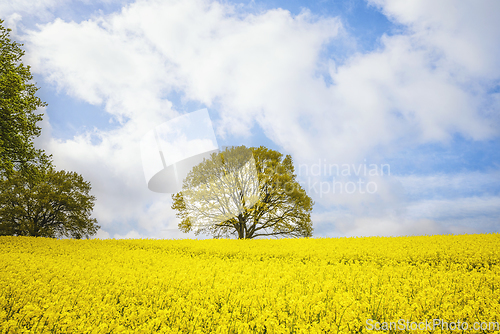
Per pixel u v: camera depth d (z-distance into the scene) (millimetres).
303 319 4773
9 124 16312
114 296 6066
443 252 11305
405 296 5859
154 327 4555
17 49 17906
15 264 8461
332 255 11820
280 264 10281
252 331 4406
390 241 14672
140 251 13664
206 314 5059
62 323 4367
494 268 8547
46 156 18719
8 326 4117
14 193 29062
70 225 30562
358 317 4809
